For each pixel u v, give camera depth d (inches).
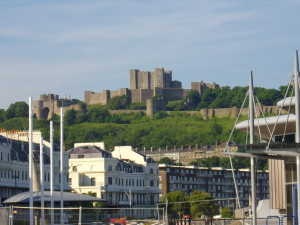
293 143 7130.9
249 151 7460.6
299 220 7362.2
